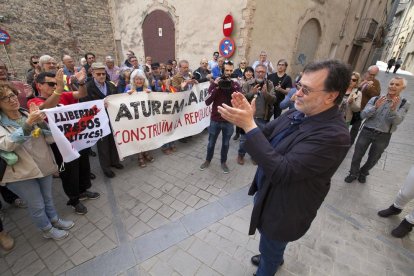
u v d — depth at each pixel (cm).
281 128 152
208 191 337
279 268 223
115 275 213
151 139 390
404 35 3434
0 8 791
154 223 274
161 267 221
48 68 373
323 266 228
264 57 592
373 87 435
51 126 226
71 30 972
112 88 360
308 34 903
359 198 341
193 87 439
